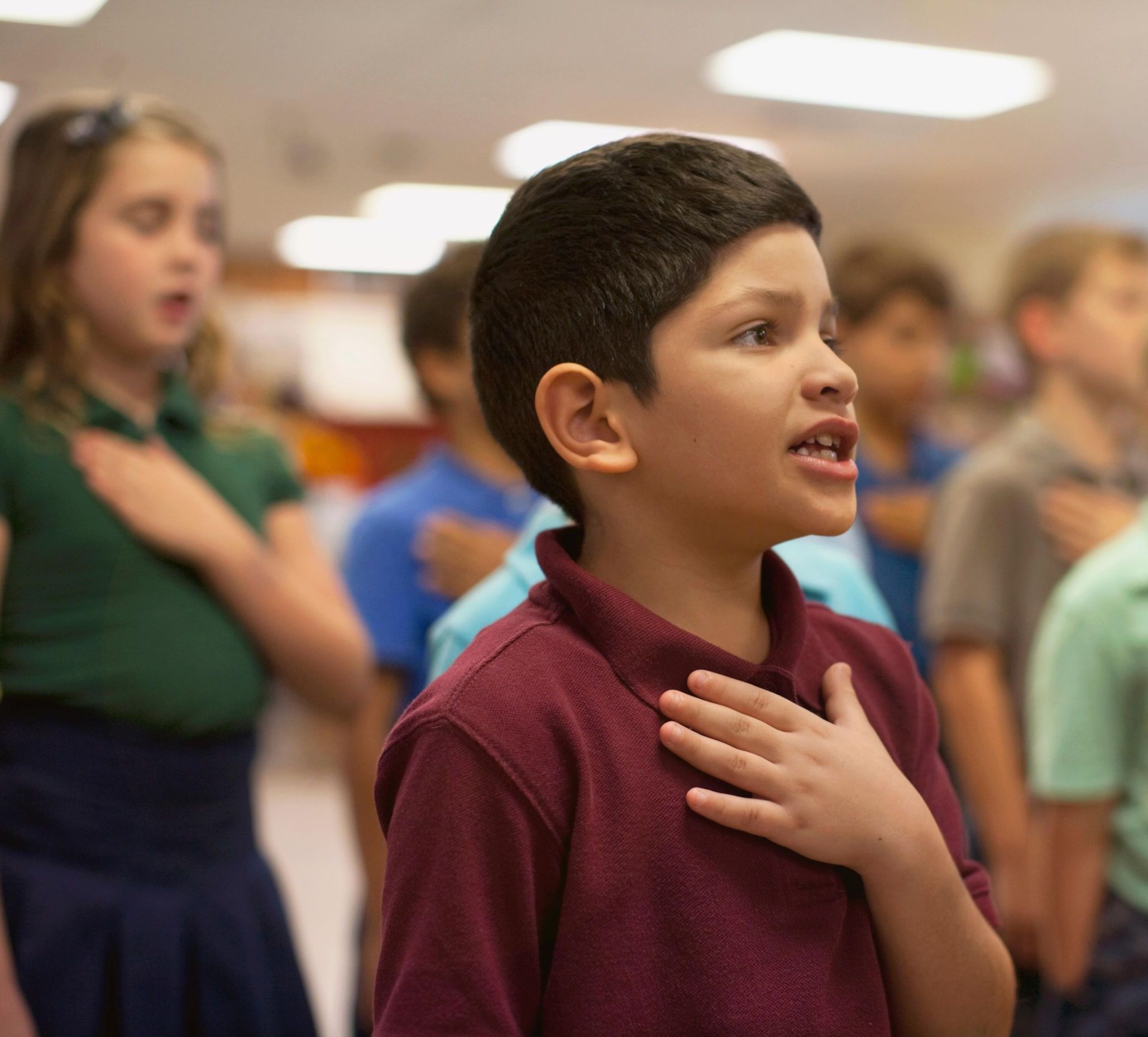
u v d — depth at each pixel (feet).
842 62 14.70
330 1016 9.44
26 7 12.69
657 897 2.24
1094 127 17.52
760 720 2.38
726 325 2.30
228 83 15.42
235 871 4.68
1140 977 5.16
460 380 6.41
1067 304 7.06
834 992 2.30
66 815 4.32
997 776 6.63
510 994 2.22
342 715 5.33
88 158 4.65
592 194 2.42
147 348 4.78
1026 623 6.75
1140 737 5.28
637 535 2.46
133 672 4.42
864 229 24.48
